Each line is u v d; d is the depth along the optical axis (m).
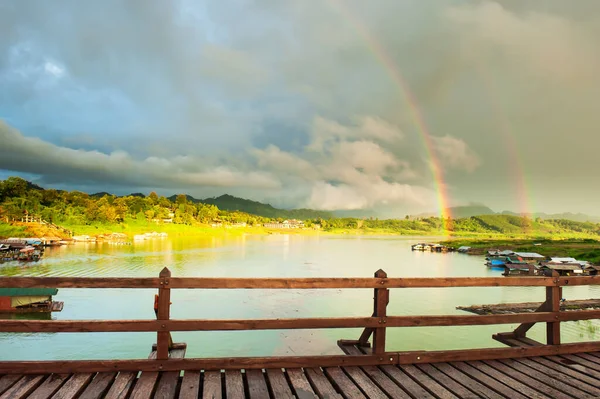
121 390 4.91
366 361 6.04
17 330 5.28
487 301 42.72
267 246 151.62
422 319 6.25
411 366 6.09
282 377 5.52
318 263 88.38
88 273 66.50
